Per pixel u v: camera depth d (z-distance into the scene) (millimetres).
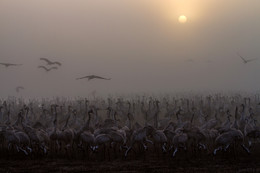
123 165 17500
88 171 16391
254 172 15664
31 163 18016
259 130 20000
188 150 20609
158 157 19188
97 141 18875
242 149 20766
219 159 18484
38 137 19297
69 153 20469
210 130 20641
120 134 19312
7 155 19609
